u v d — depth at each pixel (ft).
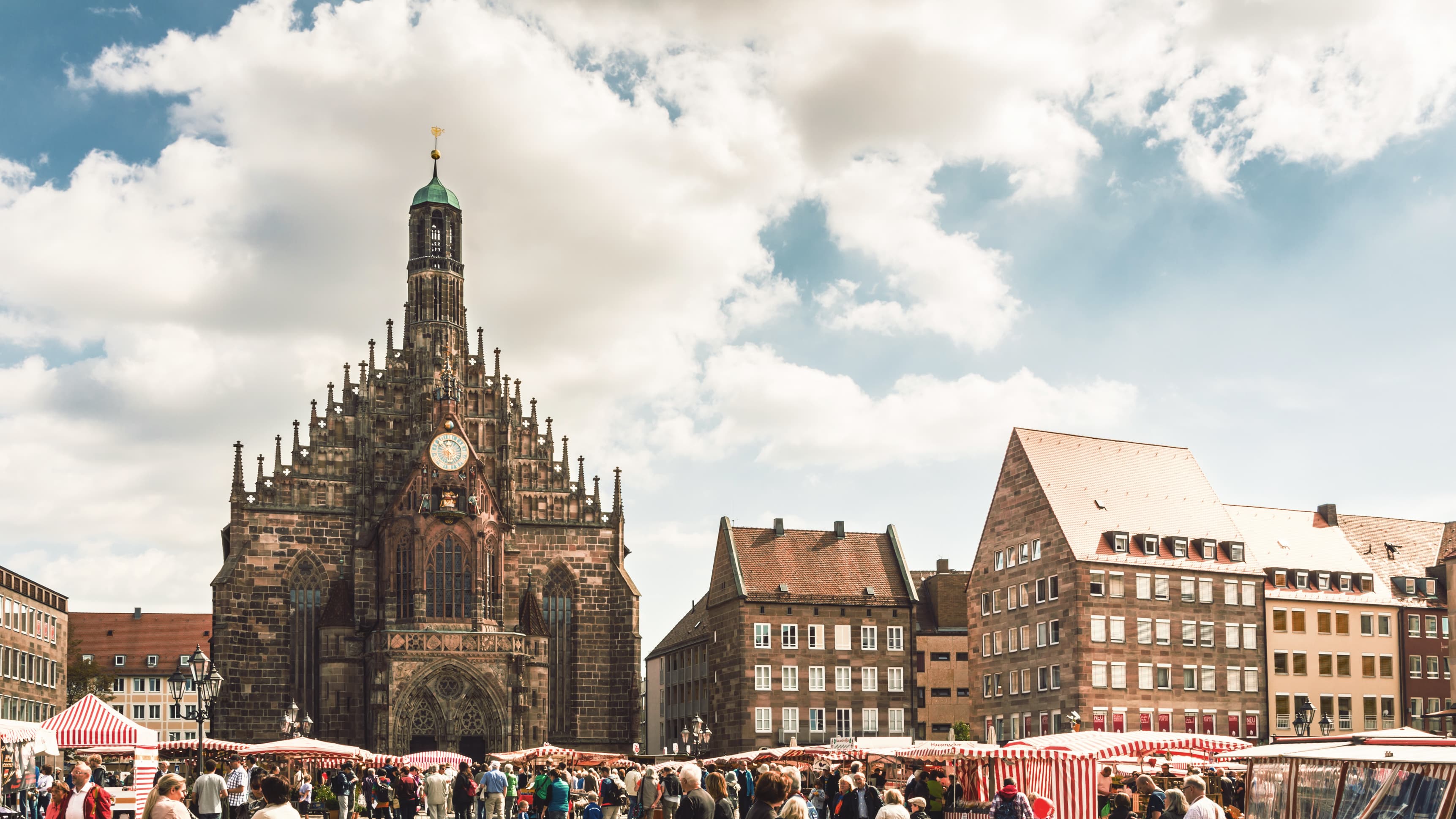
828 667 410.72
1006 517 388.16
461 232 432.25
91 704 166.20
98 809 102.73
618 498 423.64
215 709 384.88
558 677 411.54
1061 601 361.51
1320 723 380.58
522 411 422.41
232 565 393.91
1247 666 373.81
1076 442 390.83
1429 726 396.16
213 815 143.02
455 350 420.77
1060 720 357.82
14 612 390.21
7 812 117.80
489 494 397.80
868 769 254.68
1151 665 361.51
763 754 251.60
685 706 487.20
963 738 400.88
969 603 401.90
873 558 431.02
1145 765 207.72
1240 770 198.49
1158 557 369.91
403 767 221.25
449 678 378.12
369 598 396.57
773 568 419.74
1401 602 399.65
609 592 418.31
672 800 162.71
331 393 409.49
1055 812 192.44
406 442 412.36
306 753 270.67
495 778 214.28
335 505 404.16
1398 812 82.12
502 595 396.16
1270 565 391.04
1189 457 402.52
